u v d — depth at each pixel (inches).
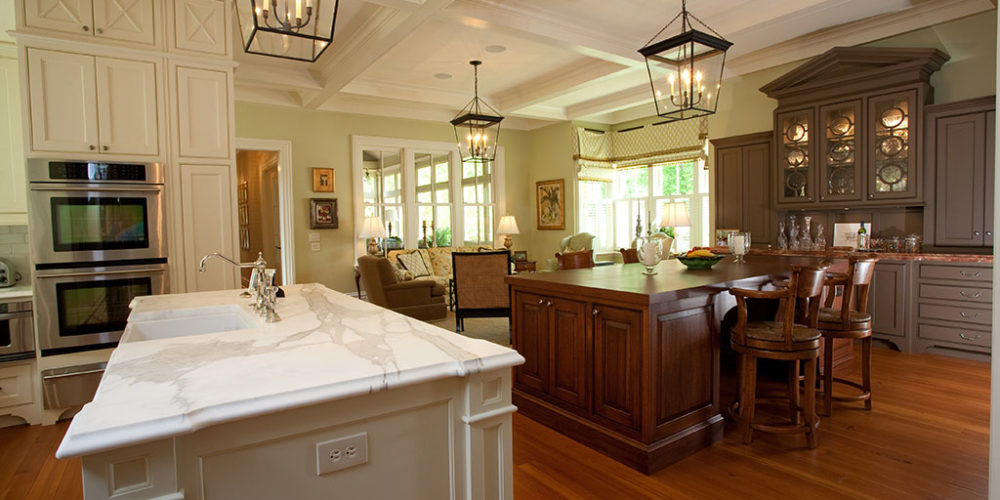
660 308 100.0
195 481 41.9
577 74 253.4
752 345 106.9
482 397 56.0
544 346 124.0
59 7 124.0
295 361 55.2
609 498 90.2
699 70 132.6
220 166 143.9
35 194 120.3
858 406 130.0
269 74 235.9
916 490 90.7
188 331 94.8
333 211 289.0
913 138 177.0
